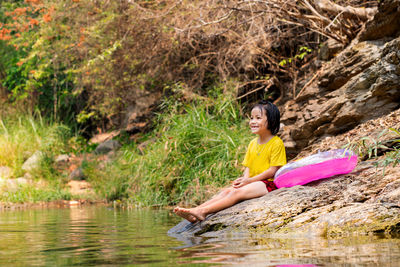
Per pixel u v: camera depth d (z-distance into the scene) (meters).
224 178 7.10
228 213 3.91
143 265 2.34
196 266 2.25
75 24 10.51
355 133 5.58
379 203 3.37
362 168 4.12
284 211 3.66
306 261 2.25
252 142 4.55
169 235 3.68
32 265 2.41
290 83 8.67
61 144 12.67
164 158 7.82
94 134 14.83
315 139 6.33
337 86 6.54
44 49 11.53
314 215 3.51
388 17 6.05
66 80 13.48
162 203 7.40
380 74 5.68
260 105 4.40
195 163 7.71
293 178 4.07
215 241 3.16
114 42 10.02
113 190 8.87
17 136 12.60
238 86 8.80
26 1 10.80
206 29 8.54
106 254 2.75
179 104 8.73
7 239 3.58
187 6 8.26
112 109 12.11
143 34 9.48
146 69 10.51
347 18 6.98
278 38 8.34
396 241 2.74
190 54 10.01
